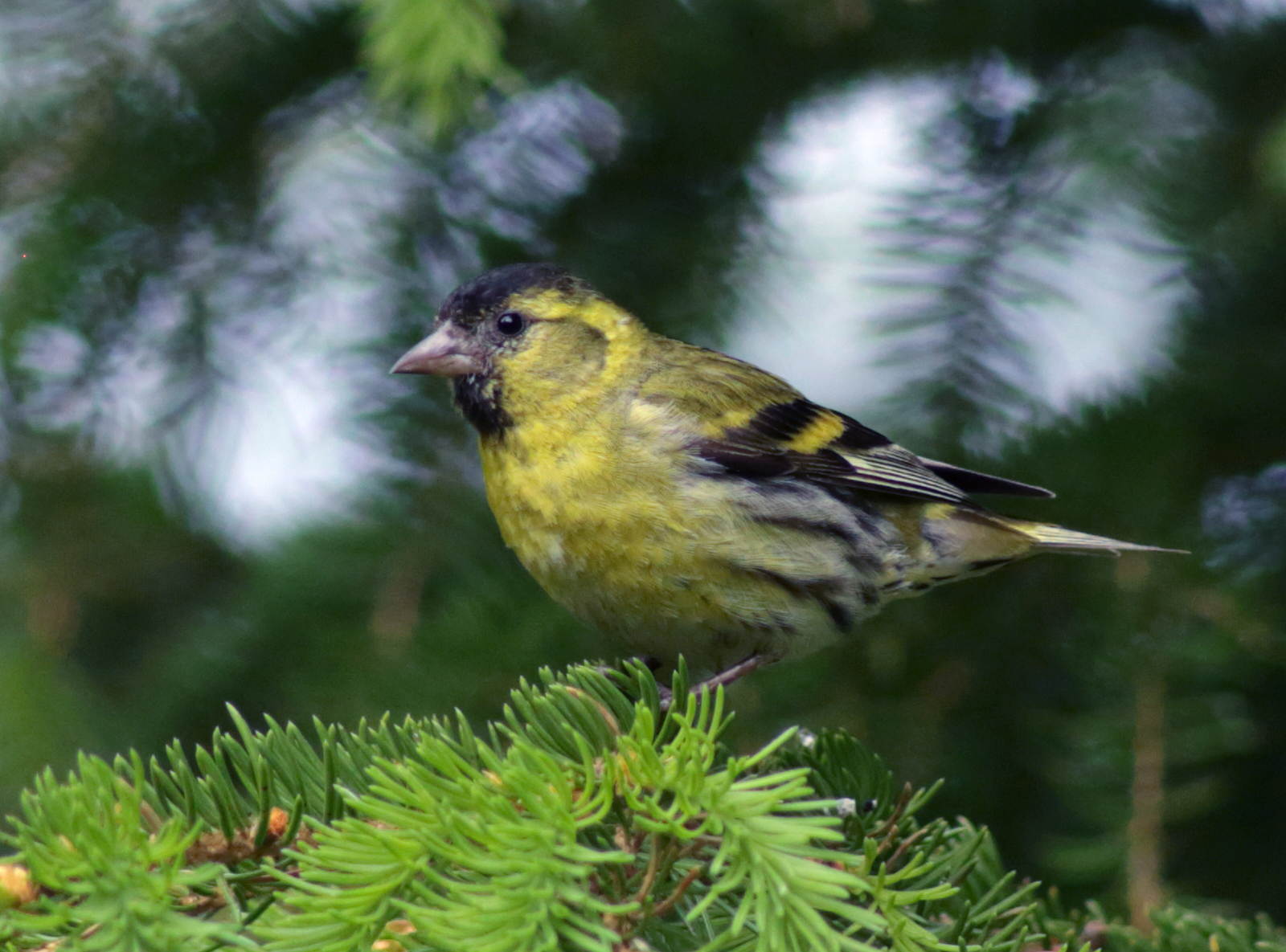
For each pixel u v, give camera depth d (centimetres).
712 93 1029
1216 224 969
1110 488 955
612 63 1003
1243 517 938
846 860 498
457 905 450
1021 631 939
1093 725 838
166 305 1008
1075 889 885
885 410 984
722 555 791
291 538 959
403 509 950
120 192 992
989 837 643
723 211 1030
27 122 980
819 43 1027
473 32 778
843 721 924
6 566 1041
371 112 986
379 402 976
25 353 999
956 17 1019
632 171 1041
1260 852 897
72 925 464
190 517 1045
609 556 790
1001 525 888
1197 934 653
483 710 892
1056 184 976
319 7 983
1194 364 959
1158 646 850
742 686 929
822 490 863
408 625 927
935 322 975
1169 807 815
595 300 867
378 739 558
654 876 483
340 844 467
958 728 923
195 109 996
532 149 1023
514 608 925
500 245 1023
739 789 471
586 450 793
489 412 831
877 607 890
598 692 560
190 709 977
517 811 491
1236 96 985
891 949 501
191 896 500
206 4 977
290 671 970
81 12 966
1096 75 1013
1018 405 977
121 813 443
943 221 979
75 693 1001
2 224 989
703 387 846
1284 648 842
